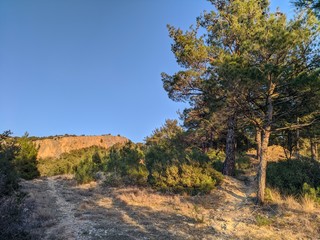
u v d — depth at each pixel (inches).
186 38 645.9
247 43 425.4
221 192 541.3
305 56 418.6
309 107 472.4
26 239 270.2
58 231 319.3
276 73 406.0
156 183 584.7
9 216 268.1
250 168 848.9
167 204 473.7
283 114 486.3
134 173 642.2
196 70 653.3
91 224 352.2
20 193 385.4
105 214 402.6
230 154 684.7
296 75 427.5
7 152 437.4
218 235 322.0
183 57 644.1
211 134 1029.8
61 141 3425.2
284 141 888.3
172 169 580.1
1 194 302.2
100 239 298.7
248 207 442.0
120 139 3885.3
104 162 906.1
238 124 728.3
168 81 702.5
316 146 1000.9
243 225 359.9
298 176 518.3
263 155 468.8
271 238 308.7
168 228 342.6
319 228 322.7
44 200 485.7
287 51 409.4
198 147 1078.4
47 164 1638.8
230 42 581.6
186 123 1023.0
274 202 442.0
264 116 487.8
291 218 367.9
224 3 684.1
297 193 473.4
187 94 690.8
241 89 439.5
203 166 621.9
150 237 308.2
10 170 434.9
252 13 479.2
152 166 671.8
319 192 445.7
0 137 447.2
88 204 474.0
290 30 404.2
